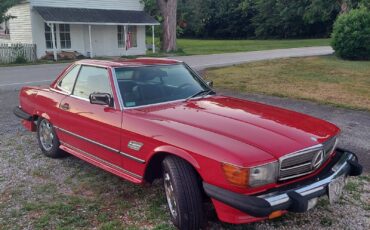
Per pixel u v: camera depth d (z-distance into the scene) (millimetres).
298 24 60781
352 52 21938
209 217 4246
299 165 3711
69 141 5668
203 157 3652
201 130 3939
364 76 16062
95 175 5570
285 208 3492
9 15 25484
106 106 4863
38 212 4492
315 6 42781
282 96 11719
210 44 48062
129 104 4750
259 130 3928
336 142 4309
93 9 28859
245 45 44000
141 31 31438
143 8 31938
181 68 5570
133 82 5000
